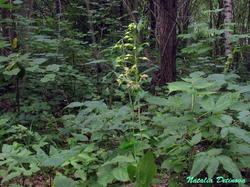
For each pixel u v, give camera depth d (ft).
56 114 14.73
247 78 21.98
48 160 6.35
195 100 7.36
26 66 11.93
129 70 7.47
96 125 8.38
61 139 11.85
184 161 7.58
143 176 5.43
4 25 18.56
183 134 7.29
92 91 16.57
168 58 15.20
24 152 7.18
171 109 9.55
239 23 32.68
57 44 17.83
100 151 8.58
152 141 7.64
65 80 16.49
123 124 8.20
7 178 6.61
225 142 7.73
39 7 33.83
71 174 8.92
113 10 31.71
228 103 6.52
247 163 6.43
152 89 15.75
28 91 15.25
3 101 14.96
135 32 7.61
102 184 6.19
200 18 39.22
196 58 22.31
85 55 20.24
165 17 14.99
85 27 29.73
